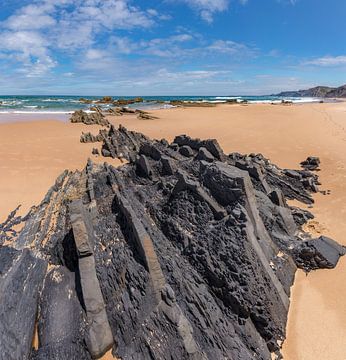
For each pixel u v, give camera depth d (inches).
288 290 507.8
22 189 932.0
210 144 867.4
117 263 452.1
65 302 430.9
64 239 524.4
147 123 2329.0
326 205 857.5
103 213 589.3
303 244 600.1
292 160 1275.8
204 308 410.0
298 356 408.5
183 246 520.7
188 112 3139.8
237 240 461.7
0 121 2331.4
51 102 4958.2
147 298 402.9
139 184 783.1
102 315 402.9
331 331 441.4
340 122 2282.2
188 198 585.0
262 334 420.5
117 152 1300.4
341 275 551.5
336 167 1183.6
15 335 376.2
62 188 871.7
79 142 1560.0
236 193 550.0
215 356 371.2
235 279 431.2
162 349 360.5
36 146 1451.8
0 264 506.3
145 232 451.5
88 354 377.4
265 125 2140.7
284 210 684.7
